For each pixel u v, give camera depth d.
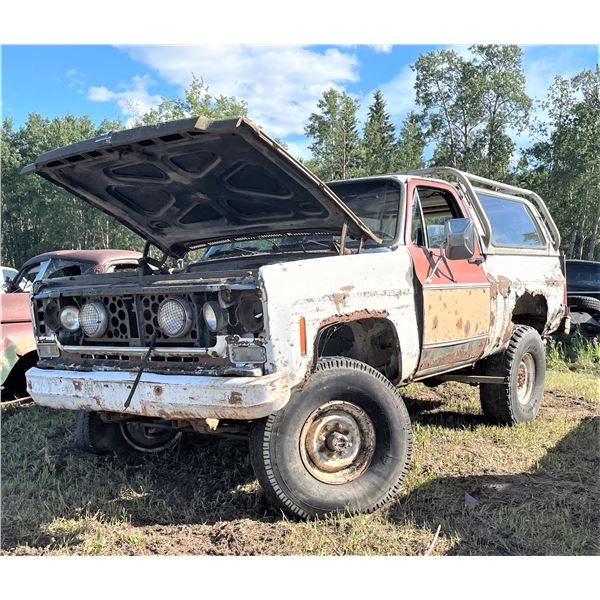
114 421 3.97
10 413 5.91
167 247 4.71
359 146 57.34
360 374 3.46
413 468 4.14
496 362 5.38
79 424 4.44
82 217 51.72
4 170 56.78
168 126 3.06
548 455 4.53
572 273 11.81
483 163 49.38
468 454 4.52
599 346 9.98
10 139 60.19
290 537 3.13
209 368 3.10
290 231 4.18
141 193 4.02
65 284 3.91
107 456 4.46
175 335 3.19
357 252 3.96
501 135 48.88
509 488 3.89
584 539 3.18
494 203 5.75
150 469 4.21
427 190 4.76
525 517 3.41
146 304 3.41
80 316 3.65
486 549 3.10
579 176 40.81
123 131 3.24
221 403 2.94
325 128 55.72
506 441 4.89
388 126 66.19
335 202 3.54
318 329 3.24
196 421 3.20
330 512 3.34
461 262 4.73
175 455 4.53
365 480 3.50
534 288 5.84
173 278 3.35
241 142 3.11
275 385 2.94
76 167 3.69
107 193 4.05
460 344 4.55
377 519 3.41
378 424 3.55
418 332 4.05
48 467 4.24
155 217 4.30
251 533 3.18
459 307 4.52
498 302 5.15
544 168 44.25
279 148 3.12
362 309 3.54
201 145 3.23
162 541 3.14
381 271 3.78
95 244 52.56
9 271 9.39
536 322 6.32
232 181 3.62
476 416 5.77
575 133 40.84
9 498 3.71
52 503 3.61
